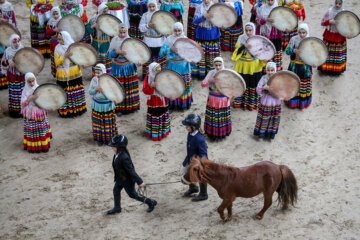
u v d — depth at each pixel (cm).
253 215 802
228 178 733
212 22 1158
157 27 1145
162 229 770
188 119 768
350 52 1387
